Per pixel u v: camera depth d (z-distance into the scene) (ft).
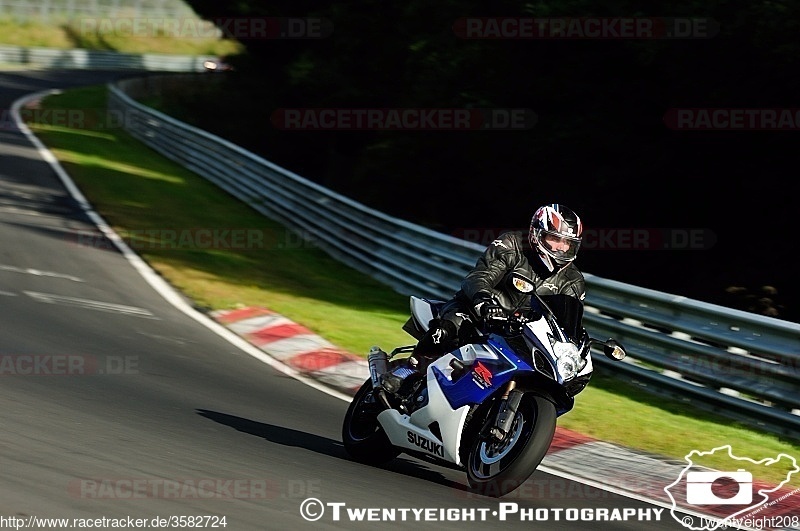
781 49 157.28
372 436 78.18
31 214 215.51
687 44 176.35
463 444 73.36
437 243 179.32
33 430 69.62
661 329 131.64
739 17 161.79
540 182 233.14
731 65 174.09
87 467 61.26
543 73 234.17
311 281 188.55
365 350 129.59
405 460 83.35
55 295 139.74
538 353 68.08
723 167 202.90
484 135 248.11
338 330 139.74
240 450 73.82
